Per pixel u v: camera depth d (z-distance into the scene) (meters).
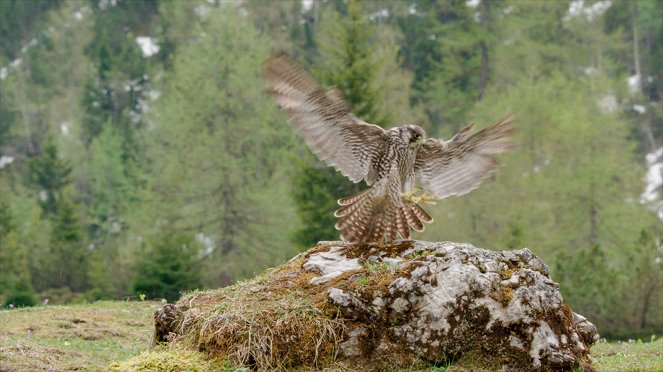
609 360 13.34
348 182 36.66
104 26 79.31
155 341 11.41
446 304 10.58
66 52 79.50
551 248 44.78
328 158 10.63
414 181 11.22
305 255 12.04
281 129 55.00
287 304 10.81
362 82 36.84
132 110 74.88
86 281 44.88
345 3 76.56
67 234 46.06
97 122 73.31
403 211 10.89
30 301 38.59
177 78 61.41
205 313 10.95
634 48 73.12
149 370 10.23
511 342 10.54
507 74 68.75
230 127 53.28
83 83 75.88
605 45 71.50
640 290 27.17
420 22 75.50
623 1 74.06
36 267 45.03
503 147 11.20
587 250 43.81
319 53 71.62
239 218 48.97
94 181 67.75
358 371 10.42
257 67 56.69
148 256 37.28
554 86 61.59
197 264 43.38
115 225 61.91
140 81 75.25
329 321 10.63
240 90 54.97
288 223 48.16
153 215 49.88
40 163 60.88
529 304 10.62
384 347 10.56
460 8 70.38
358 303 10.67
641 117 67.69
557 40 72.88
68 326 14.79
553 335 10.61
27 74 79.19
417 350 10.55
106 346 13.46
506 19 69.94
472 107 65.88
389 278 10.90
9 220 48.53
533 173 49.84
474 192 43.81
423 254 11.21
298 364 10.48
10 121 74.00
